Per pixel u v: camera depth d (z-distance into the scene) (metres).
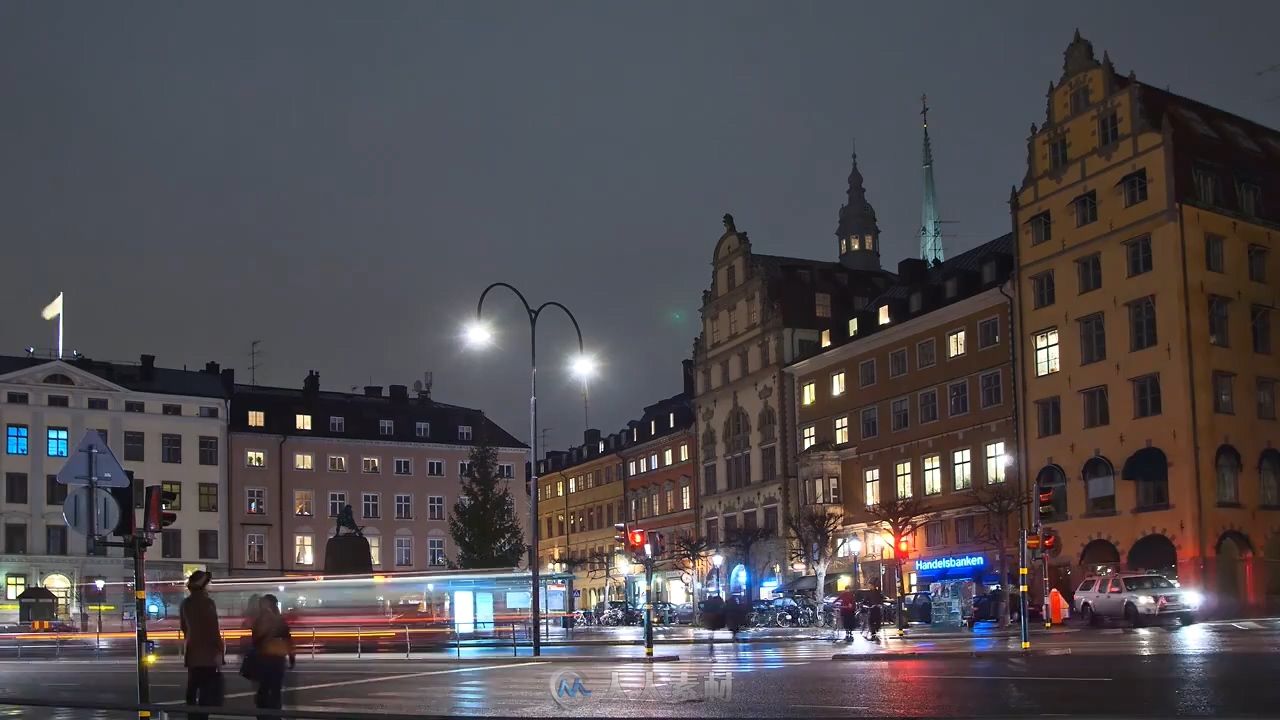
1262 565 60.34
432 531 114.69
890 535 78.56
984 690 22.22
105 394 100.31
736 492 96.81
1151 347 61.19
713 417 101.00
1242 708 17.84
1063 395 66.00
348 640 53.38
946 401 75.44
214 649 18.98
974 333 73.44
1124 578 49.03
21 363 101.31
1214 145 63.94
